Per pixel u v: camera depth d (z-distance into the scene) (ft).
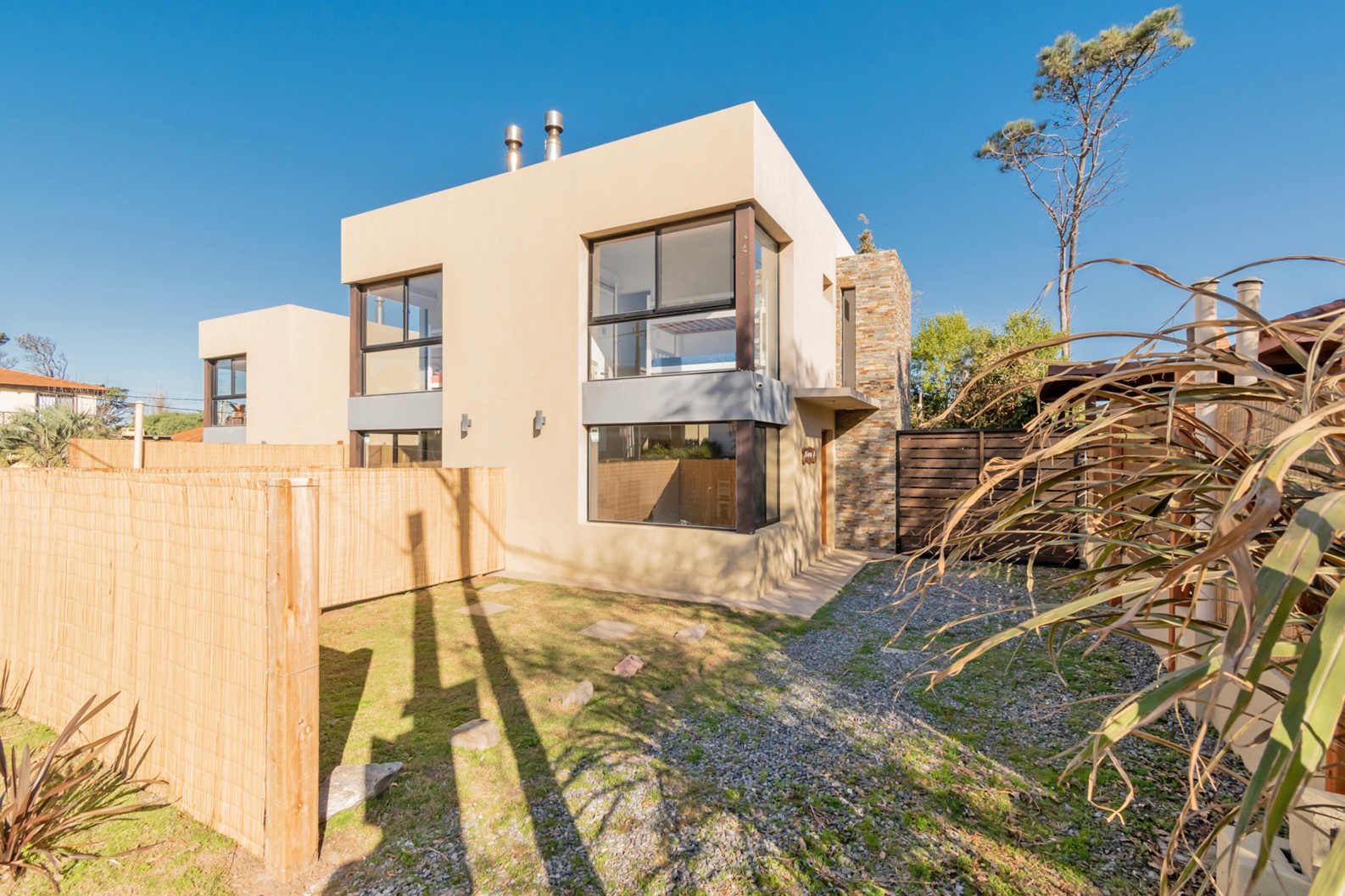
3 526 14.20
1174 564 5.02
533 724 13.44
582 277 28.40
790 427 29.27
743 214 24.63
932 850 9.02
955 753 11.97
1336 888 2.40
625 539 27.09
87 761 10.21
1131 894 8.00
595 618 22.03
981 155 54.80
